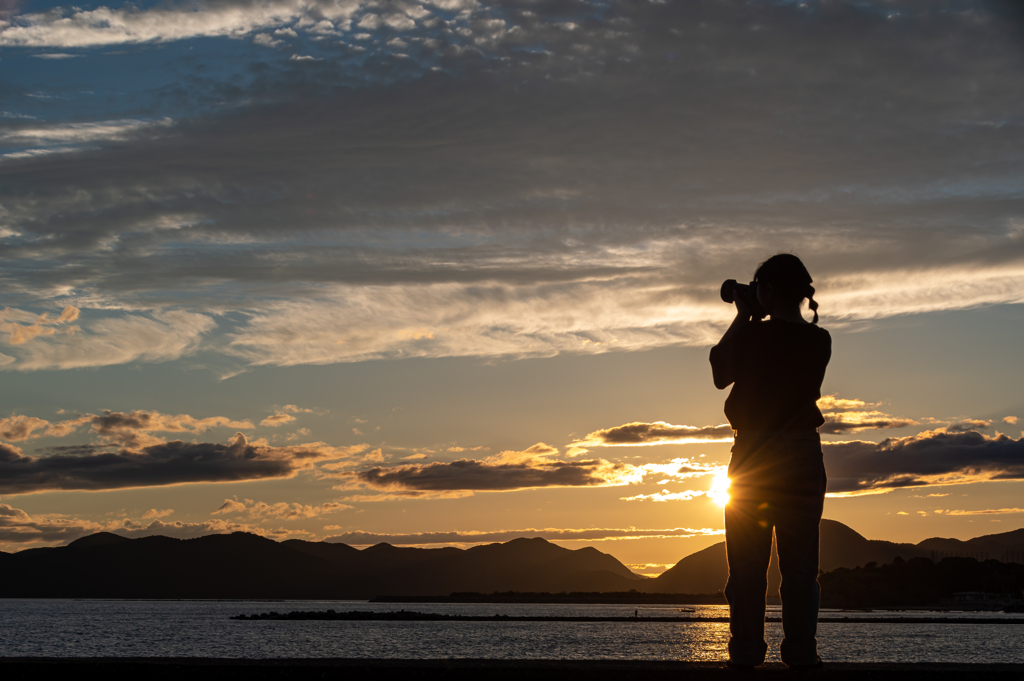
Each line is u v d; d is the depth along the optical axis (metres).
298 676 4.11
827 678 4.07
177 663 4.15
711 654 107.69
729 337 5.00
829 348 4.85
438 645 132.12
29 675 4.12
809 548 4.71
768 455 4.75
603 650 118.00
